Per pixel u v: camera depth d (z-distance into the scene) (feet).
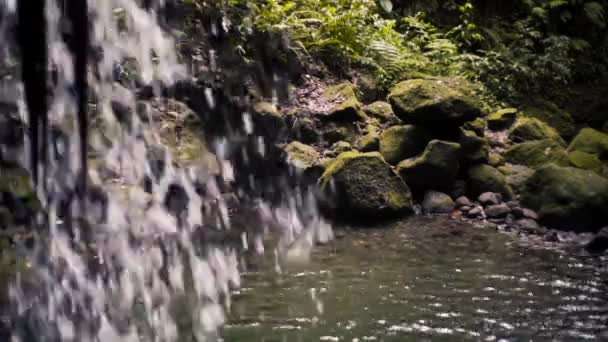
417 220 18.89
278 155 20.80
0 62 14.70
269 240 16.70
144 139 19.16
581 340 11.37
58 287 12.25
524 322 12.10
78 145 14.64
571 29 33.78
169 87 21.33
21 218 14.47
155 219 16.30
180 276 13.70
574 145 22.75
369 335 11.43
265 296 13.05
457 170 20.25
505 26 32.22
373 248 16.39
